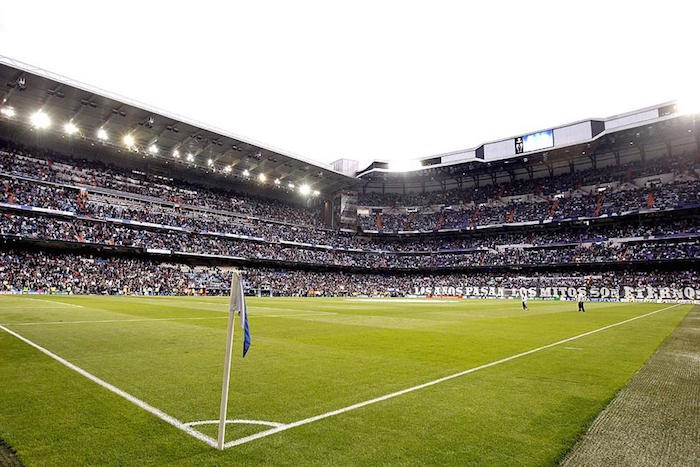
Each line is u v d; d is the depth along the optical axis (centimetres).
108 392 662
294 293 6328
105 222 5344
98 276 4809
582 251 6397
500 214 7425
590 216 6400
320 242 7544
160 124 5144
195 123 5172
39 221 4781
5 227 4425
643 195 6206
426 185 8556
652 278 5634
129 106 4669
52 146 5553
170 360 930
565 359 995
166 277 5372
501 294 6425
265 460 418
